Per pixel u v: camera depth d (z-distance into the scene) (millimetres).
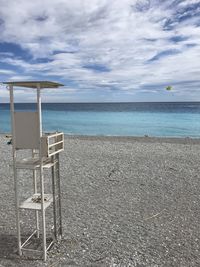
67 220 3420
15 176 2471
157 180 5301
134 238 2977
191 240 2943
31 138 2371
